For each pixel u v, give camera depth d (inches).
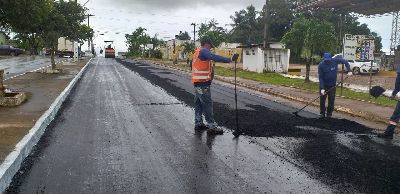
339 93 578.6
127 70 1099.9
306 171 199.3
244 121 333.4
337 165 210.8
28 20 433.4
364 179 189.0
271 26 2527.1
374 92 314.0
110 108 393.4
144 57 2778.1
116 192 167.0
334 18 1948.8
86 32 1750.7
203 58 280.8
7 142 226.2
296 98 509.7
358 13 1203.2
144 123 317.7
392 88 695.1
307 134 286.2
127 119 334.3
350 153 235.5
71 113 361.4
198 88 282.2
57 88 531.5
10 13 413.1
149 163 208.8
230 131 291.9
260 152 233.9
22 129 263.7
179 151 233.5
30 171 193.0
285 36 791.1
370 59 585.0
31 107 362.6
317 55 764.0
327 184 181.0
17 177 184.1
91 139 260.2
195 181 181.9
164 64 1577.3
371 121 352.5
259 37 2610.7
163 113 368.2
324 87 365.7
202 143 253.6
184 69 1195.3
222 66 1507.1
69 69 1023.0
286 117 358.9
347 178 189.9
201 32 1798.7
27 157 216.2
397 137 283.4
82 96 486.3
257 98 516.7
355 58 578.6
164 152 230.8
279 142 259.4
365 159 223.1
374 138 277.9
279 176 190.9
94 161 210.8
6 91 422.3
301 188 175.2
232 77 907.4
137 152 229.9
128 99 465.1
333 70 360.5
